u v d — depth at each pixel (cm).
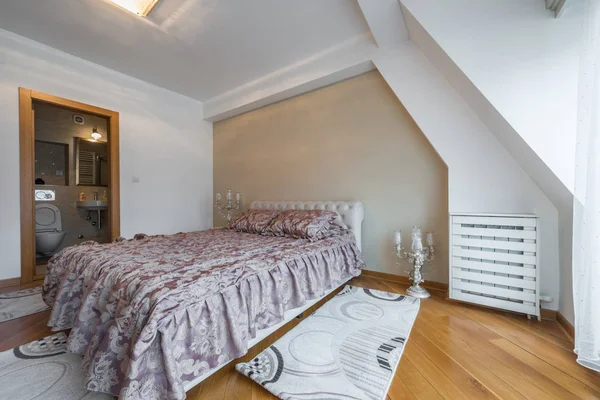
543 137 161
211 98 430
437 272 251
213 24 247
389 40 246
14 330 174
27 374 128
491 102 176
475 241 204
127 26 250
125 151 354
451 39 189
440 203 249
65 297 152
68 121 457
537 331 168
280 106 371
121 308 108
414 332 168
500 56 174
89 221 468
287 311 171
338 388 117
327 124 325
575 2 151
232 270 139
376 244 289
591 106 119
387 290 248
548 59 160
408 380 122
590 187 120
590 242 121
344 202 296
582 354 126
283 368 131
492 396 112
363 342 156
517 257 188
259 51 294
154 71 341
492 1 176
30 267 278
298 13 232
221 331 120
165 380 96
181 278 120
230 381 124
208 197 459
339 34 265
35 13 233
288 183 364
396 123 274
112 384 99
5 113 266
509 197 202
